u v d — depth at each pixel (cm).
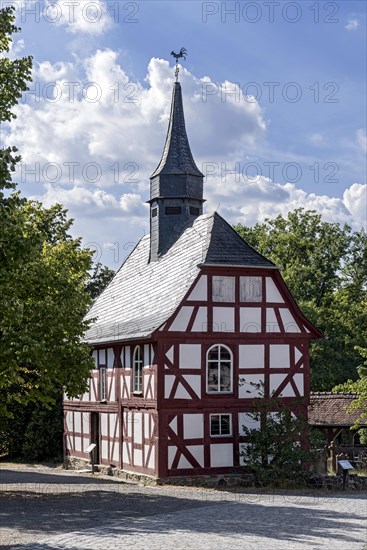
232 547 1464
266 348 3005
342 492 2600
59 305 2422
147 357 2958
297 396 2988
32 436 4359
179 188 3469
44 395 2681
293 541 1542
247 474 2859
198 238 3136
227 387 2936
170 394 2848
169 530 1658
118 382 3269
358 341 5312
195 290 2917
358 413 3778
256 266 2981
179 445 2834
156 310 3081
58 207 4559
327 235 6009
